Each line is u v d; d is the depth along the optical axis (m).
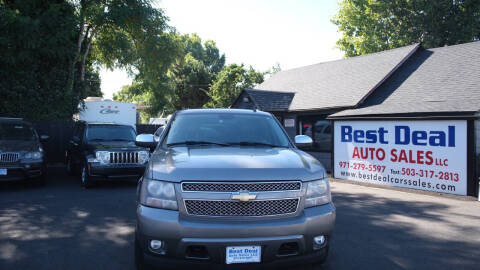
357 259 4.36
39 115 16.58
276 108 16.25
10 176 8.76
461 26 25.17
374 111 11.16
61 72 17.30
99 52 22.91
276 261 3.13
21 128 10.07
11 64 15.31
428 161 9.23
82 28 19.00
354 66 17.94
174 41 22.64
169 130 4.54
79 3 18.95
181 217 3.09
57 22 16.36
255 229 3.04
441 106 9.50
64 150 15.92
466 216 6.65
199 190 3.12
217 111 4.94
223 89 35.72
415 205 7.64
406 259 4.39
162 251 3.13
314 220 3.22
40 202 7.62
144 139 4.90
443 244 4.99
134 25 19.98
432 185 9.14
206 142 4.22
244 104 18.58
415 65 15.25
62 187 9.62
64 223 5.91
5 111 15.90
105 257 4.34
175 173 3.20
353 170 11.33
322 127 15.23
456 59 13.98
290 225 3.12
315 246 3.30
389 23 27.56
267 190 3.18
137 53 22.05
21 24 14.61
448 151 8.80
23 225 5.77
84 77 22.12
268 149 4.07
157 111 39.41
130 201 7.76
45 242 4.91
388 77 15.02
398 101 12.30
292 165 3.45
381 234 5.46
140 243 3.22
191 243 3.00
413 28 26.44
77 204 7.43
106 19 18.38
